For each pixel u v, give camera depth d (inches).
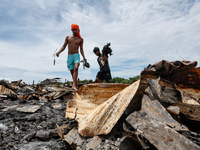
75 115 91.1
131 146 60.7
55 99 200.5
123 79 513.7
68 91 172.9
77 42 204.8
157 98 72.1
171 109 66.7
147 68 78.1
